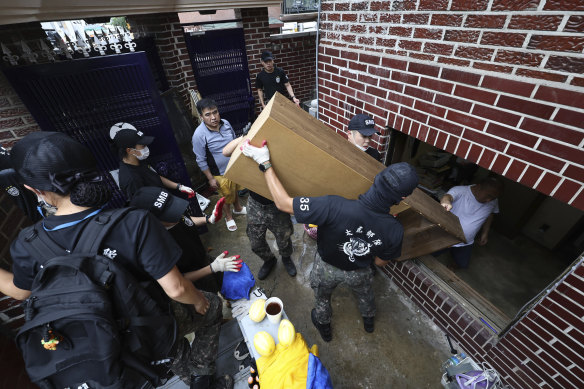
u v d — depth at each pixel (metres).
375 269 2.74
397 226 1.35
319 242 1.65
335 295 2.54
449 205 2.16
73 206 0.98
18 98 2.15
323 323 2.07
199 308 1.33
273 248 3.10
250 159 1.43
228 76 4.73
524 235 2.88
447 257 2.79
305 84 6.02
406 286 2.44
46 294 0.87
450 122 1.56
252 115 5.25
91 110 2.23
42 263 0.96
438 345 2.14
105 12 1.97
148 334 1.06
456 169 2.84
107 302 0.89
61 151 0.89
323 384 1.32
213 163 3.03
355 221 1.34
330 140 1.53
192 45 4.21
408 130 1.86
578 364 1.41
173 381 1.89
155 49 3.76
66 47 2.12
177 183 2.88
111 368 0.93
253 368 1.62
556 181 1.21
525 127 1.24
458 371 1.78
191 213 3.24
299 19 4.79
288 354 1.49
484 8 1.22
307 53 5.62
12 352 1.79
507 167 1.38
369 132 1.91
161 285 1.10
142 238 1.00
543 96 1.14
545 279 2.52
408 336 2.21
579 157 1.11
